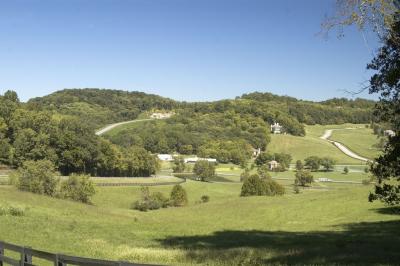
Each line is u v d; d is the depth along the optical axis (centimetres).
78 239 2467
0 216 3297
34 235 2488
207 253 1991
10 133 13488
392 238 2745
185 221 4494
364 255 1933
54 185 7306
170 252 2033
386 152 1602
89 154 12900
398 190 1600
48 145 12556
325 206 4691
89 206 5428
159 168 15400
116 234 2869
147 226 3556
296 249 2211
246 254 1964
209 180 13750
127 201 9644
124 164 13912
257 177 7181
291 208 4847
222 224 4147
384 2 1480
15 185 7031
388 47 1553
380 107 1608
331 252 2058
